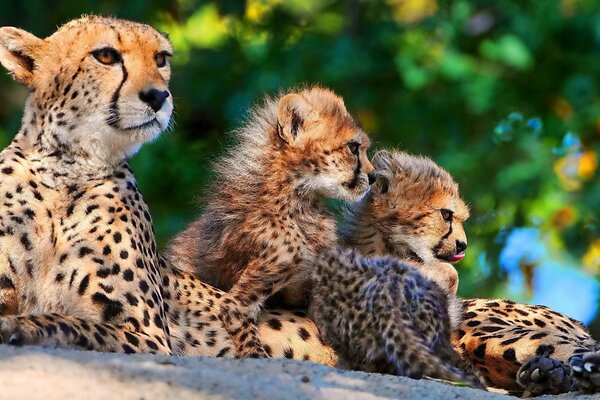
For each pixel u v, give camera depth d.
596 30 18.34
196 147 18.48
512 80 19.17
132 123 10.33
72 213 10.16
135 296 10.00
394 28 18.78
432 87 19.12
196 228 12.41
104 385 7.55
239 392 7.66
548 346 11.40
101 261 9.98
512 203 18.83
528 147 18.81
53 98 10.36
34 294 9.99
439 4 19.19
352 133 12.23
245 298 11.31
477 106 18.45
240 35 19.48
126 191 10.45
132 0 18.70
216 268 11.75
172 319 10.76
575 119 18.89
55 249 10.07
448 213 12.95
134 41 10.49
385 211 12.88
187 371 7.88
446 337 11.02
